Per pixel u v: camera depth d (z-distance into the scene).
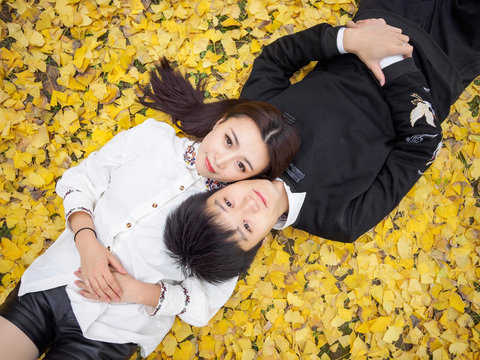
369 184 1.47
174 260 1.24
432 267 1.70
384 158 1.49
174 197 1.31
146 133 1.38
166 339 1.59
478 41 1.52
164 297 1.21
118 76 1.74
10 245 1.58
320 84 1.52
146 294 1.19
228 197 1.17
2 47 1.70
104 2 1.74
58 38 1.73
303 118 1.47
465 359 1.62
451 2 1.52
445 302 1.68
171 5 1.80
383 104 1.48
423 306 1.67
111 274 1.17
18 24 1.69
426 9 1.55
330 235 1.48
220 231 1.11
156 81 1.54
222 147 1.23
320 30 1.53
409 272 1.69
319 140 1.45
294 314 1.63
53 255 1.30
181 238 1.12
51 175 1.65
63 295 1.25
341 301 1.67
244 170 1.25
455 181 1.75
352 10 1.83
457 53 1.53
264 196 1.19
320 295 1.68
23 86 1.69
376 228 1.72
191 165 1.33
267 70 1.61
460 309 1.66
